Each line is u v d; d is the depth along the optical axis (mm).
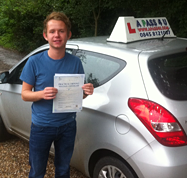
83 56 2549
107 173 2201
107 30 10312
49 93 1749
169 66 2072
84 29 10438
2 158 3211
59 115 1931
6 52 13320
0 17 16609
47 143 2004
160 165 1772
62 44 1850
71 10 9984
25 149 3449
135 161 1883
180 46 2283
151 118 1840
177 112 1849
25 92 1852
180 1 5641
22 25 13195
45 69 1867
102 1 8961
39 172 2100
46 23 1859
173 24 6164
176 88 1970
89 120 2246
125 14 9398
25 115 2998
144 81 1957
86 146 2309
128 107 1970
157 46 2268
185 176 1805
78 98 1877
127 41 2420
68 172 2227
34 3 12859
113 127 2041
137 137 1896
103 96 2195
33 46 12938
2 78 3229
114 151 2031
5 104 3350
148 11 6707
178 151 1811
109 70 2248
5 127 3562
